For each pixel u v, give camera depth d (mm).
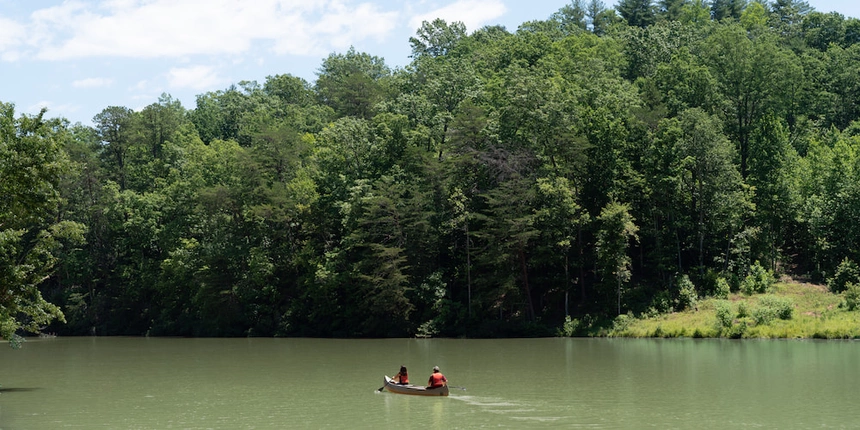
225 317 92750
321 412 34656
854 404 34438
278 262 92938
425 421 32000
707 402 35500
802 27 134750
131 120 123625
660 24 134750
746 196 77625
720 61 87188
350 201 86812
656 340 67000
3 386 45250
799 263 81188
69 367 56656
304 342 79812
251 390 42344
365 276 79312
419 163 84750
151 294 106250
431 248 82625
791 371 44844
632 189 81188
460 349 65625
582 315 78000
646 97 86062
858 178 76938
